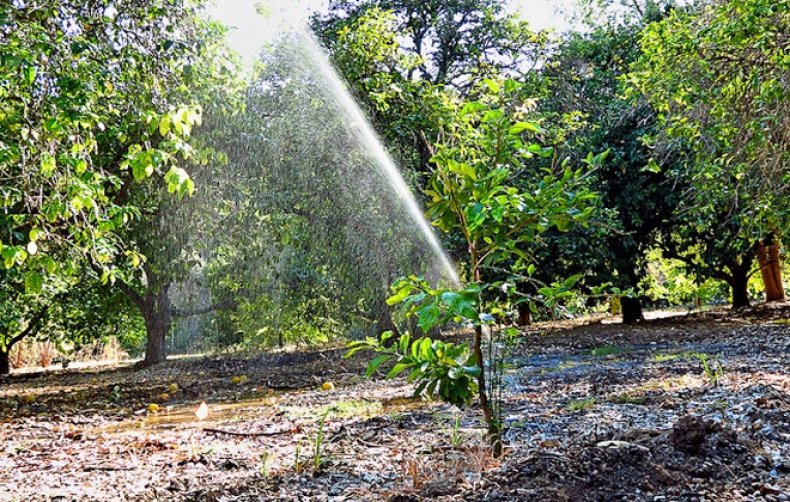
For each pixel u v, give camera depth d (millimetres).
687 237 18594
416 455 3994
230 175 12047
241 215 12984
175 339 19828
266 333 16734
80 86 4469
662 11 18828
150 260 13891
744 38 7121
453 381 3455
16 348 30000
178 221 12984
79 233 5328
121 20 5500
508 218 3438
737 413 4445
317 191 12352
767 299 22688
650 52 9000
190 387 11023
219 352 19375
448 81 21250
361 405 6816
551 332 17406
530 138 14828
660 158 15266
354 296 13969
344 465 3924
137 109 5395
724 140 8273
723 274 21672
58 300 20859
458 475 3303
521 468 3215
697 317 18969
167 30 5738
